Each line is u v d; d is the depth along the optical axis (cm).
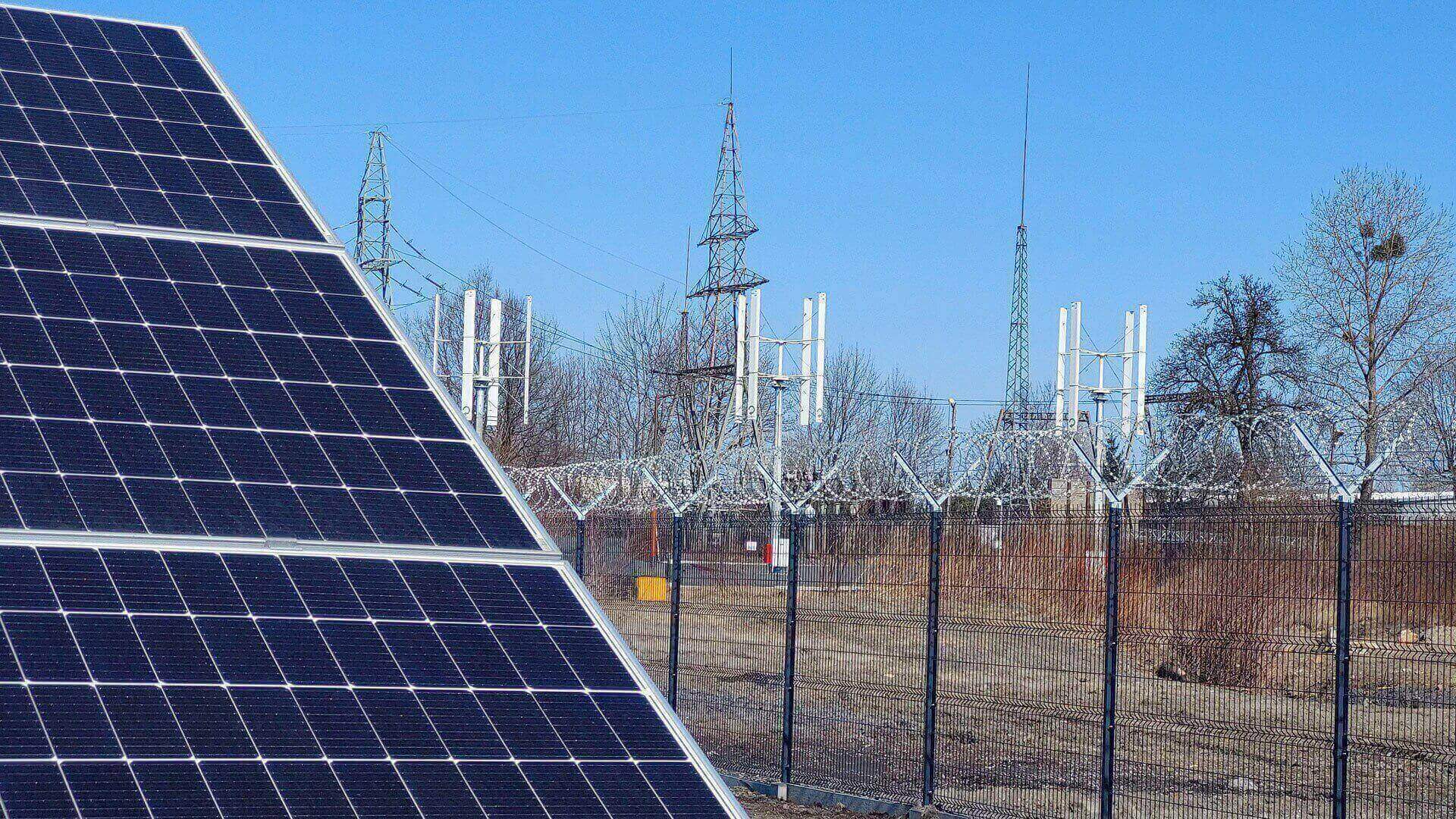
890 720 1576
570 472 2344
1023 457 1501
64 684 715
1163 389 5209
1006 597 1352
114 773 677
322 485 909
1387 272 4366
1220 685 1314
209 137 1234
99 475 855
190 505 858
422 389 1029
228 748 710
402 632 821
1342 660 1063
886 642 1698
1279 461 1398
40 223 1043
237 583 815
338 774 715
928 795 1315
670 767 787
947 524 1387
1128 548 1304
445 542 902
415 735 753
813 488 1591
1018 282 8388
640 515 1916
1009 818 1261
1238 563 1269
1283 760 1402
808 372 5338
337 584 839
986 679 1523
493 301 5197
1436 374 3353
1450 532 1097
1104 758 1185
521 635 850
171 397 932
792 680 1425
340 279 1108
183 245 1077
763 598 1612
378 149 6975
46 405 891
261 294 1057
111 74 1277
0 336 930
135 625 765
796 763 1475
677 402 7369
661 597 2130
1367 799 1235
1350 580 1066
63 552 796
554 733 783
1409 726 1296
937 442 1642
